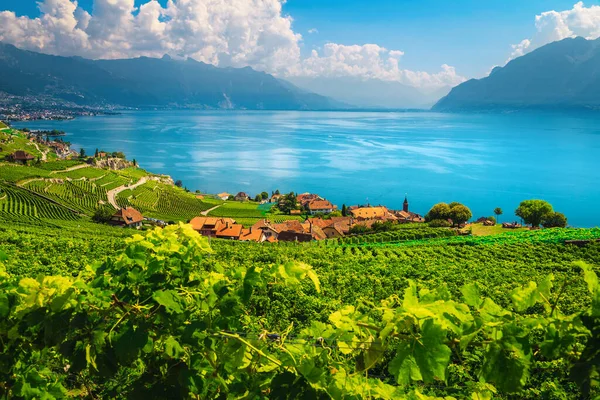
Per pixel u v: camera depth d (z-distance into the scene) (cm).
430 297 289
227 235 8331
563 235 6631
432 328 258
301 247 5953
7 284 323
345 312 308
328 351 310
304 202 12588
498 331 266
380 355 282
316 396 292
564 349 260
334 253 5109
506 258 5338
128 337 304
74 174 14225
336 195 13538
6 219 7950
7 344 324
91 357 307
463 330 268
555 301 281
